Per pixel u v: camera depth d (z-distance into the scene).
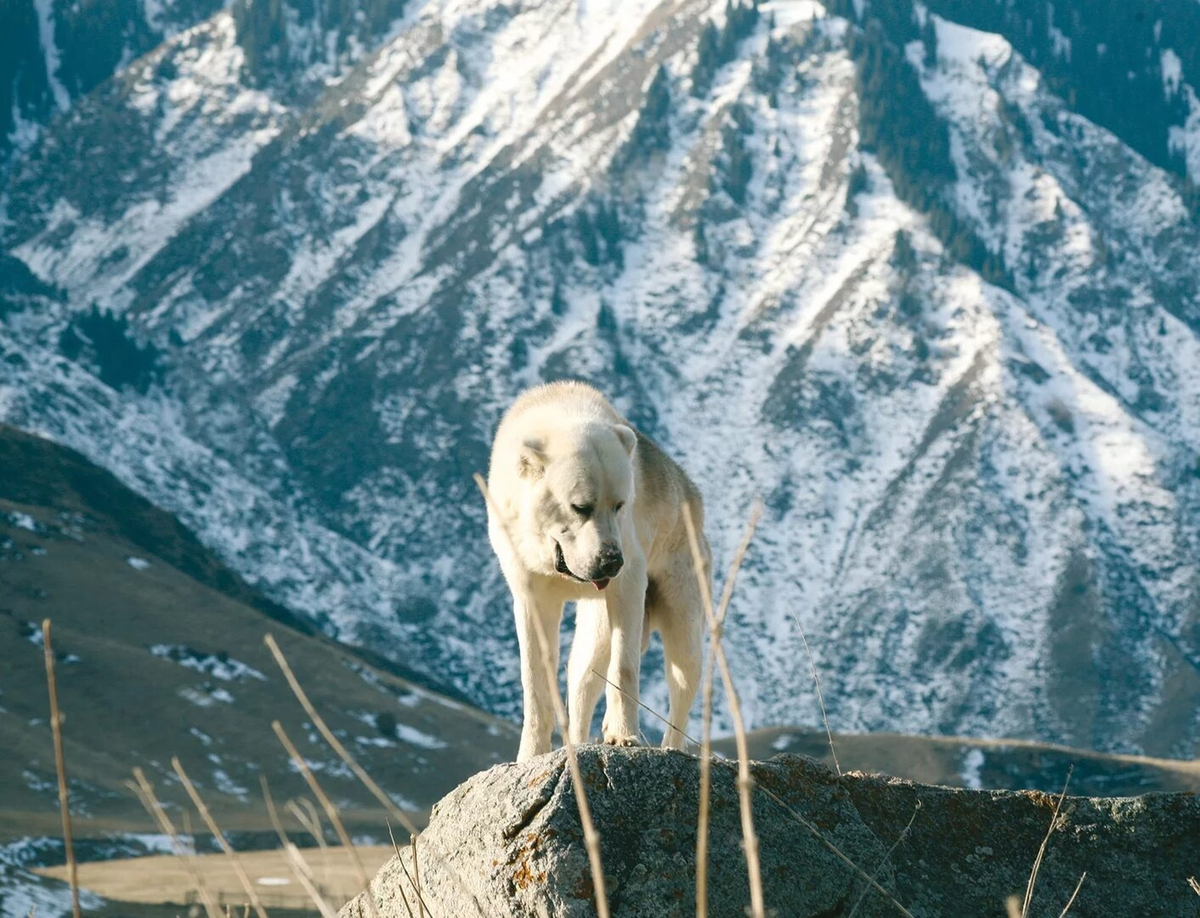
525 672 7.89
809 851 5.45
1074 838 5.90
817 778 5.69
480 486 4.76
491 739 139.38
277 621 154.00
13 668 126.19
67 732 117.94
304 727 127.81
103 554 152.62
